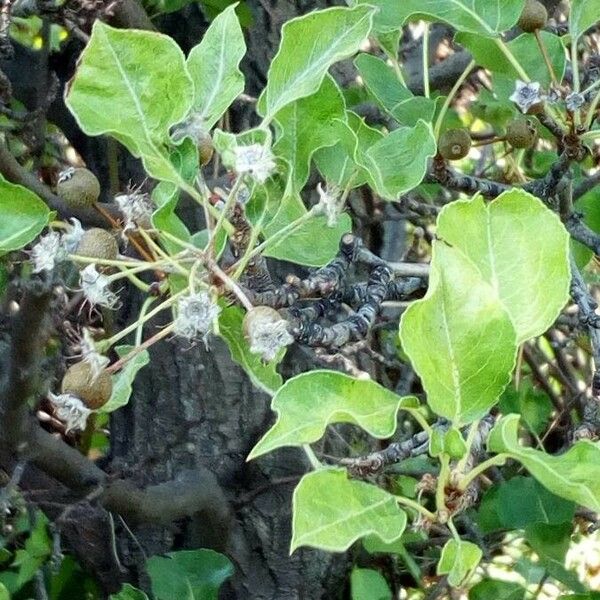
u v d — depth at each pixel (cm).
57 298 58
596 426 49
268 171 40
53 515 66
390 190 46
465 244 39
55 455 59
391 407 37
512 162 71
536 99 51
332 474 36
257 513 73
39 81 72
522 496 60
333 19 42
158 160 41
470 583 68
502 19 52
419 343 36
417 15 53
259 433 73
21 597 72
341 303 49
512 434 36
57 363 62
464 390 37
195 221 69
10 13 57
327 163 49
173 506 66
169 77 40
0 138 58
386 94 56
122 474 69
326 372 37
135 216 42
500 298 39
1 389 55
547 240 39
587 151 53
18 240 41
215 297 40
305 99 45
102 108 40
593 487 35
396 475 70
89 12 60
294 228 43
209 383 73
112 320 67
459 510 38
